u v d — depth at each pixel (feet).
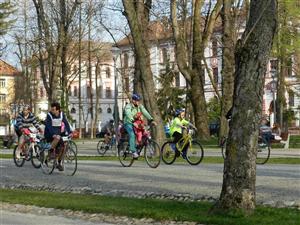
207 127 197.77
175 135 100.12
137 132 95.50
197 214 46.42
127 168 93.76
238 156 44.19
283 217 43.70
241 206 44.19
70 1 197.16
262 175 77.46
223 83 178.60
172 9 185.47
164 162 101.60
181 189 63.41
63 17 196.75
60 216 51.34
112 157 128.47
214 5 196.85
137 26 118.83
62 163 86.33
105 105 590.96
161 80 314.35
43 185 73.36
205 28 192.44
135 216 48.65
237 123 43.96
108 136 156.04
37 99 358.02
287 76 304.09
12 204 58.85
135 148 95.86
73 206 54.13
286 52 219.61
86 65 286.46
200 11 194.49
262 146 101.76
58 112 86.33
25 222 48.75
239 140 44.04
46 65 242.78
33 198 60.54
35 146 99.71
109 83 586.86
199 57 193.57
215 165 97.25
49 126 85.97
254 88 43.24
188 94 208.23
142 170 88.99
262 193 58.13
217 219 43.47
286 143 166.91
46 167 88.84
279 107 253.85
